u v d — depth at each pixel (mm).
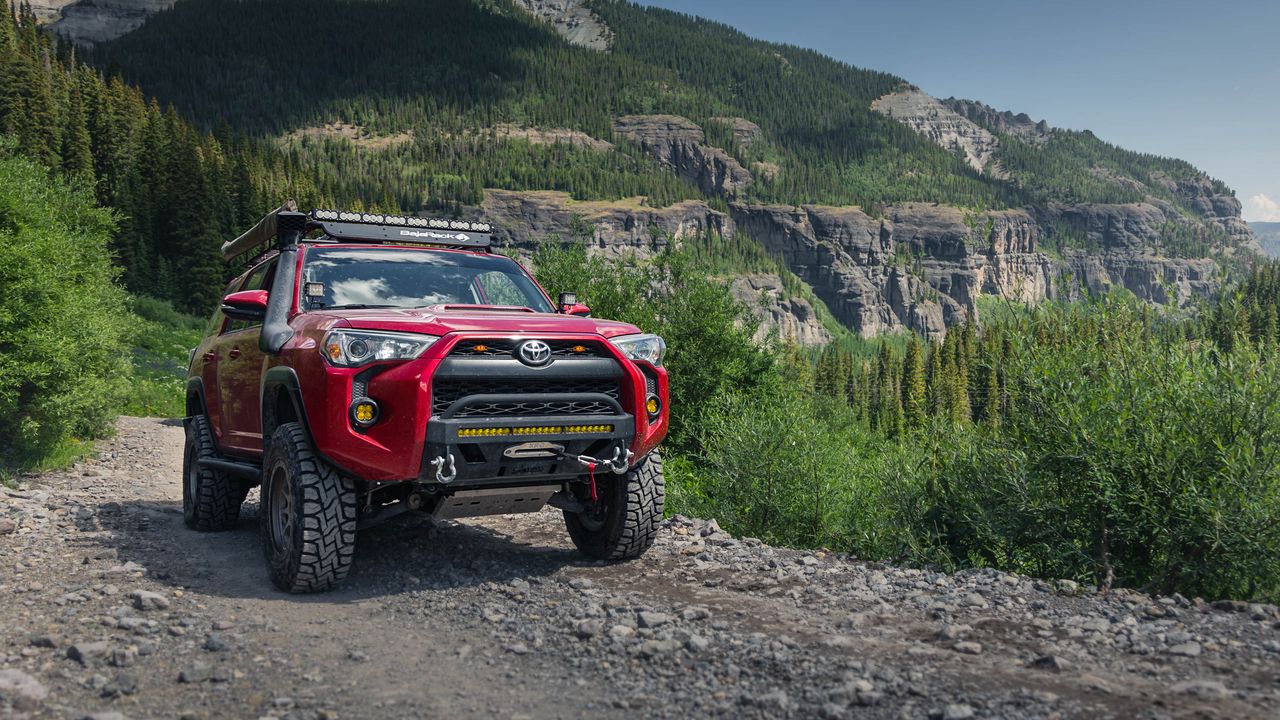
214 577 5305
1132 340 6145
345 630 4141
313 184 151000
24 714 2965
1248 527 4984
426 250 6441
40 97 91312
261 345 5441
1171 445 5371
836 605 4547
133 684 3256
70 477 11164
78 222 21984
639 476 5539
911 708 2924
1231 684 3164
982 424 6734
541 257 15945
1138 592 5062
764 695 3104
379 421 4652
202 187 84750
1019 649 3660
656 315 15383
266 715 2984
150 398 25391
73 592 4688
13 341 12203
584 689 3273
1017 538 6055
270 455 5172
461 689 3285
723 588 5004
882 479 7504
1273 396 5211
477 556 5953
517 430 4719
